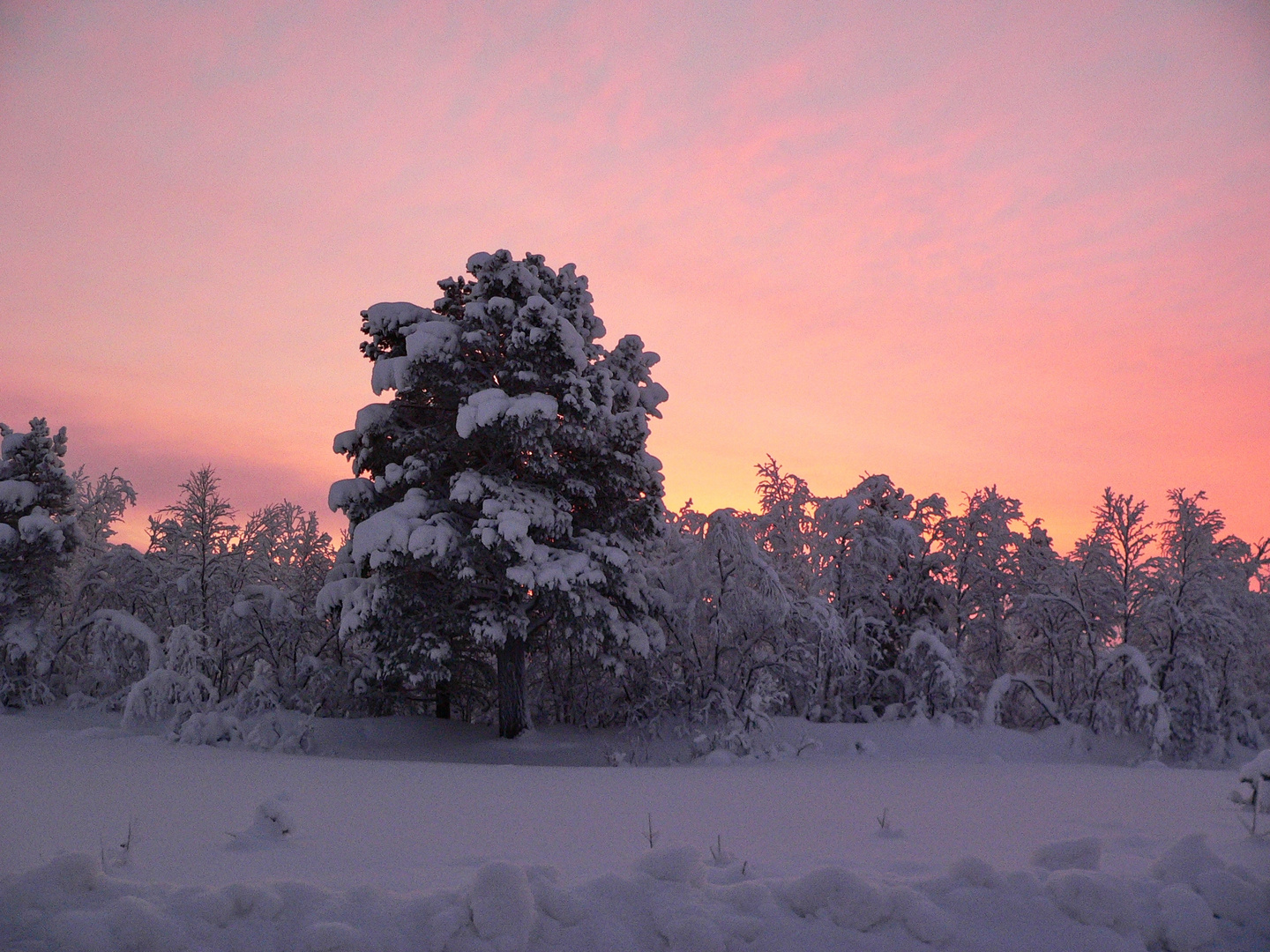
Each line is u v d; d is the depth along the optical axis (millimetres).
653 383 25312
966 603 28391
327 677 25734
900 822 8766
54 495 29672
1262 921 5027
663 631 24438
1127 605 26234
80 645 30547
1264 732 25156
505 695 22875
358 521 22766
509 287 22094
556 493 21984
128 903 4766
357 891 5039
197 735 19266
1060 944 4746
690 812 9461
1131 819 8898
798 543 28516
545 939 4738
